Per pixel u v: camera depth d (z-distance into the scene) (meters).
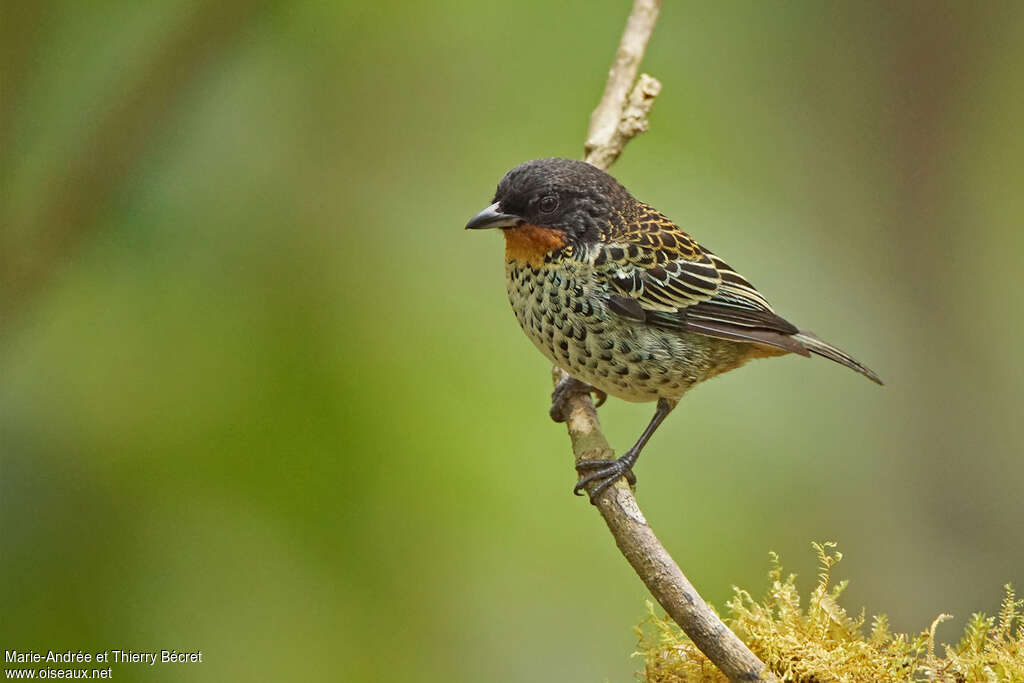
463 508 9.94
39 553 8.98
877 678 7.17
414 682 9.59
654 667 7.63
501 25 12.42
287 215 11.17
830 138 18.75
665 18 13.10
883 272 19.00
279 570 9.38
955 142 19.55
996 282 19.38
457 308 11.12
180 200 10.62
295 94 11.67
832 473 12.04
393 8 12.08
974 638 7.21
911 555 17.02
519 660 10.23
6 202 9.63
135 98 9.98
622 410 11.38
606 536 10.52
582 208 9.98
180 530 9.30
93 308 9.87
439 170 12.15
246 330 10.16
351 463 9.77
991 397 18.67
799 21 16.88
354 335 10.53
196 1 10.27
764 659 7.36
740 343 10.52
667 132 12.33
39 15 10.16
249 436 9.65
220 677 9.11
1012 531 17.64
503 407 10.42
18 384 9.43
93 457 9.30
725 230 12.12
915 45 19.12
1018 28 19.55
